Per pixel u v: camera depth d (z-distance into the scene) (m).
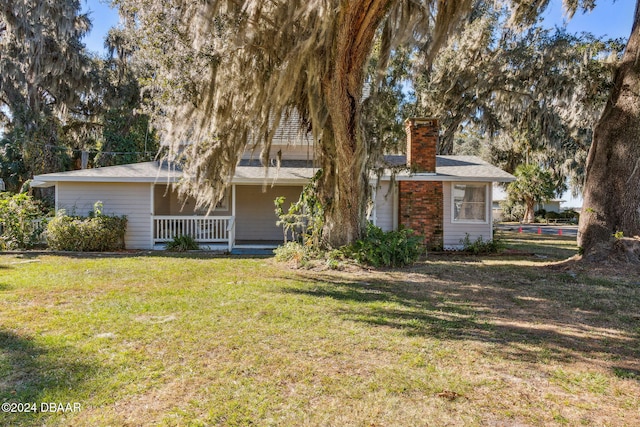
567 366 3.31
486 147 29.72
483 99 18.06
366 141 8.60
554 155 24.83
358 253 8.56
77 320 4.28
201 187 9.04
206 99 8.05
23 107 17.73
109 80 20.41
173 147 8.70
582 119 12.72
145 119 20.34
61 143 20.80
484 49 16.08
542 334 4.15
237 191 14.43
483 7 14.84
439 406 2.62
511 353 3.57
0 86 18.09
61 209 11.06
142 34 8.05
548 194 29.08
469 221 12.50
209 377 2.99
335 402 2.65
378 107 9.22
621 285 6.73
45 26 16.16
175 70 8.03
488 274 7.89
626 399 2.75
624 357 3.52
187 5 7.11
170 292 5.71
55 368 3.09
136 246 11.80
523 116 18.98
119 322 4.23
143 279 6.70
